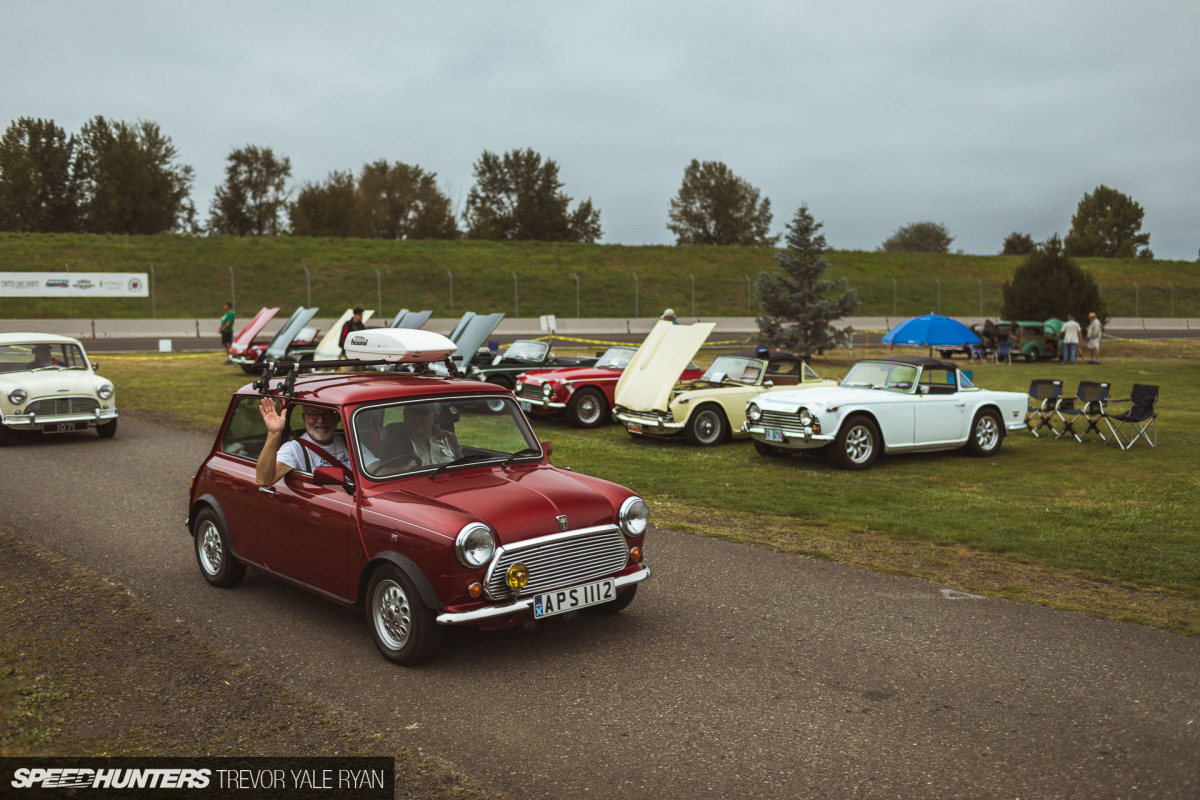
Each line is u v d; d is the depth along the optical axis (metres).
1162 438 13.95
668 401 12.74
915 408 11.59
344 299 49.88
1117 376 25.16
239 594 6.00
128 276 43.59
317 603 5.82
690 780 3.52
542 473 5.34
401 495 4.86
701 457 11.99
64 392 12.41
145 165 73.19
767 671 4.67
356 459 4.98
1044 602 5.88
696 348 12.91
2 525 7.82
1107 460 11.94
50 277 41.94
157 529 7.73
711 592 6.06
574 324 46.88
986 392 12.40
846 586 6.21
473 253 61.91
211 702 4.27
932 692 4.39
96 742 3.85
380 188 85.44
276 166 80.00
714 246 69.25
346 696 4.34
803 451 12.43
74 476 10.14
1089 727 4.00
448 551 4.40
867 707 4.22
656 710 4.19
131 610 5.63
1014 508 8.85
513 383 17.41
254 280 51.31
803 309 29.66
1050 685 4.48
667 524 8.05
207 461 6.25
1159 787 3.46
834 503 9.03
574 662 4.80
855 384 12.47
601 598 4.88
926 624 5.42
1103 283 64.12
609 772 3.59
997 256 73.56
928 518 8.34
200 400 17.80
